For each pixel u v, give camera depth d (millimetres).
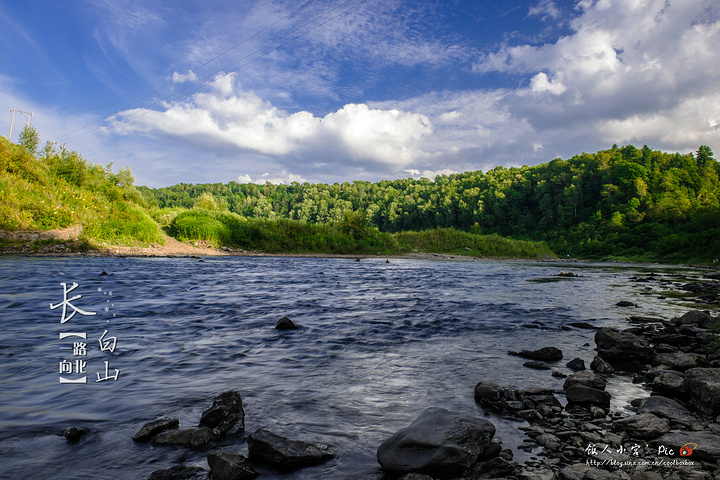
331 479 3094
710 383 4453
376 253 54562
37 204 27312
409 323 9383
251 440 3469
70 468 3080
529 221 118188
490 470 3227
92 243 28719
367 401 4723
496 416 4398
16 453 3254
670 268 43438
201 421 3953
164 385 5008
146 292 13047
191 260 27656
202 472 3092
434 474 3129
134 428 3818
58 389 4746
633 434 3934
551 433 3996
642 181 102188
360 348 7125
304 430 3912
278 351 6758
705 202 98562
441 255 57844
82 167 35219
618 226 88250
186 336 7559
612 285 20875
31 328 7715
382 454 3342
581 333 8922
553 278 24828
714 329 8188
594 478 3057
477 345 7605
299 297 13141
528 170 152250
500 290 16938
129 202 37312
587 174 118688
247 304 11453
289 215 169375
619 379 5902
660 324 9883
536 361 6547
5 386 4773
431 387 5266
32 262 19875
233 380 5273
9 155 28969
